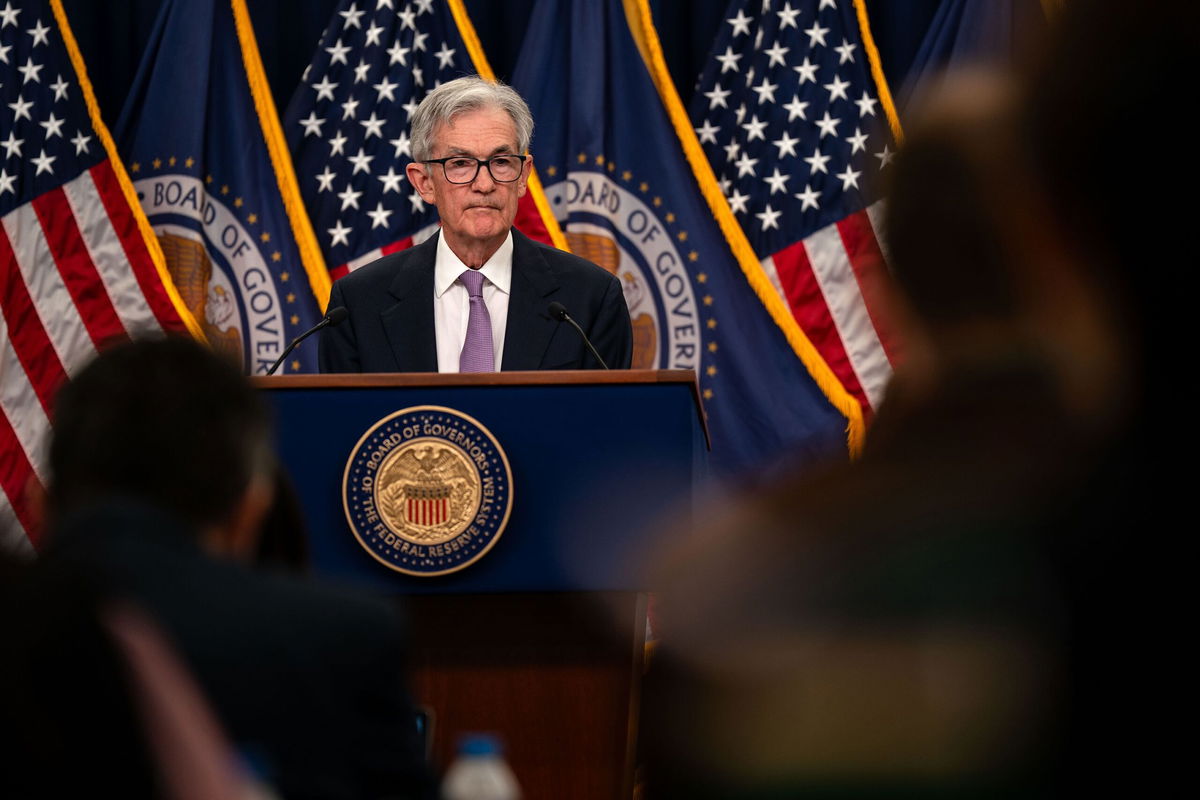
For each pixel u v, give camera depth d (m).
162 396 5.14
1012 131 2.08
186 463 5.12
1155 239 1.98
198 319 21.80
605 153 22.45
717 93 22.86
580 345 13.95
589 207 22.14
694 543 2.14
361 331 14.11
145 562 4.80
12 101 21.81
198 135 22.11
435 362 13.96
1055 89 2.06
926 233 2.11
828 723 1.95
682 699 2.04
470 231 14.31
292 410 9.53
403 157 22.59
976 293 2.08
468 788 6.14
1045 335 2.05
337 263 22.50
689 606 2.07
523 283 14.23
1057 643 1.94
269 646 4.89
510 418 9.48
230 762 3.25
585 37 22.50
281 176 22.20
